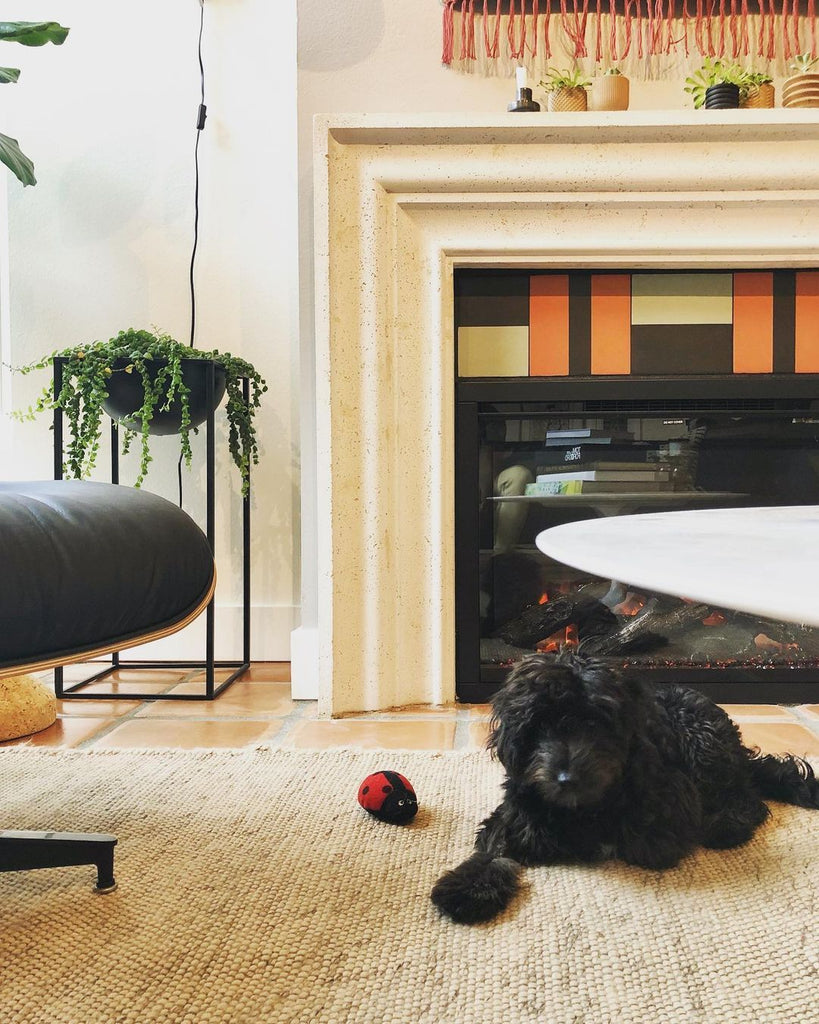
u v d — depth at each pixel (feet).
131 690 6.77
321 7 6.32
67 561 2.19
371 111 6.39
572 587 6.56
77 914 3.12
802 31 6.48
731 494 6.44
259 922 3.06
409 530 6.31
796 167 5.84
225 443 7.79
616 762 3.28
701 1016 2.49
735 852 3.67
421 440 6.28
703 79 6.21
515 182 5.96
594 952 2.86
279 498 7.79
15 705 5.56
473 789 4.49
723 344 6.31
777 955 2.84
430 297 6.20
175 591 2.59
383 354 6.12
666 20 6.48
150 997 2.58
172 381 6.27
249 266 7.76
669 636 6.57
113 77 7.73
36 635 2.11
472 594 6.44
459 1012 2.51
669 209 6.07
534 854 3.56
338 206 6.01
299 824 4.00
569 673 3.36
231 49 7.70
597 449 6.46
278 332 7.76
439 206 6.12
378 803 3.98
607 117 5.75
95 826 3.95
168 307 7.80
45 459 7.79
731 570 1.03
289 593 7.84
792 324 6.31
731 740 3.99
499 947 2.89
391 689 6.31
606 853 3.55
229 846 3.75
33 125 7.73
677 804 3.54
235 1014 2.49
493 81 6.42
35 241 7.77
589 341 6.34
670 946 2.90
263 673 7.39
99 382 6.18
